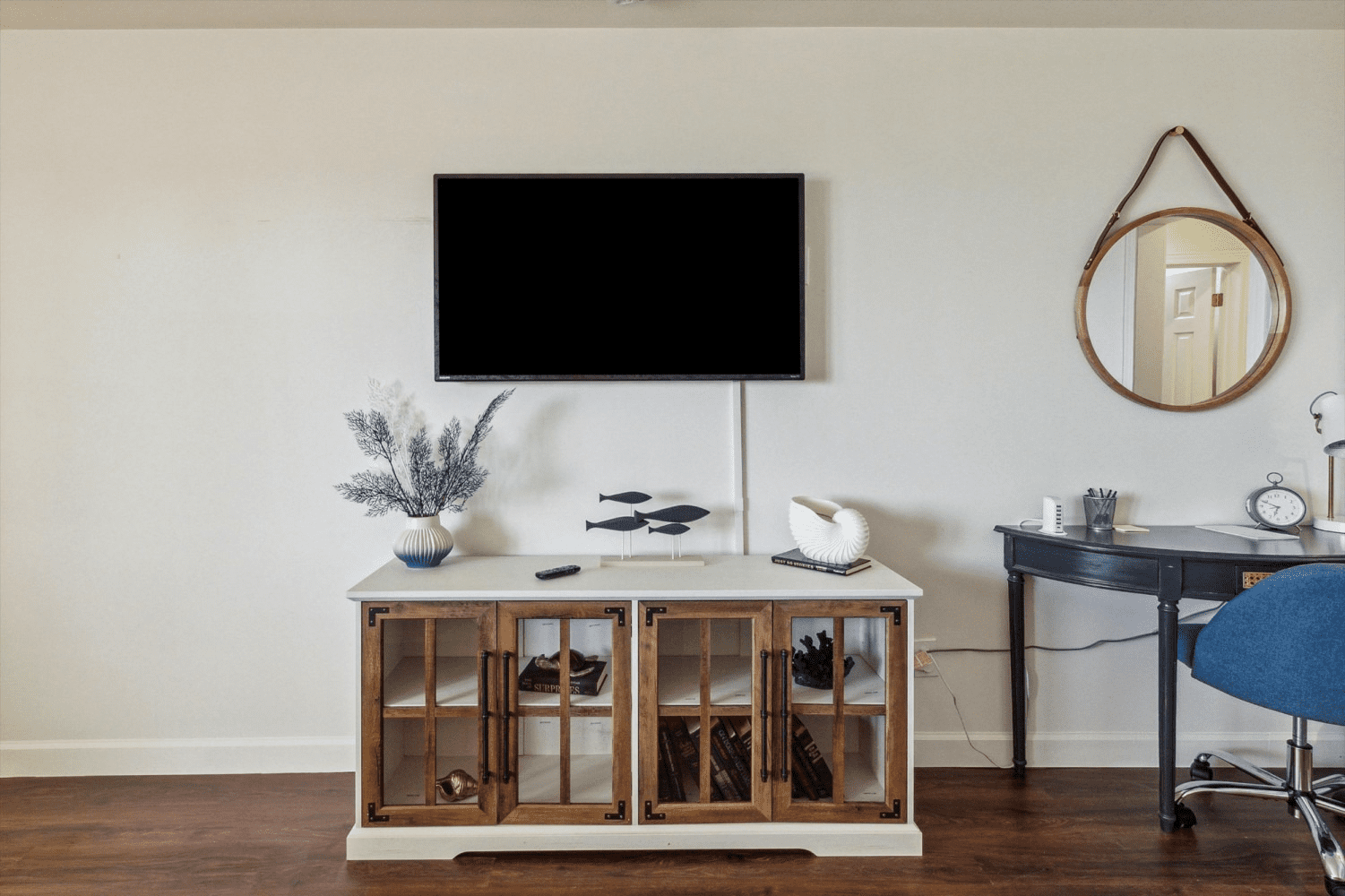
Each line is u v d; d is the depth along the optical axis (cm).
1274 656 170
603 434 233
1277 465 233
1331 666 164
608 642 195
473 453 225
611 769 195
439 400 231
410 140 230
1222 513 233
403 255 230
